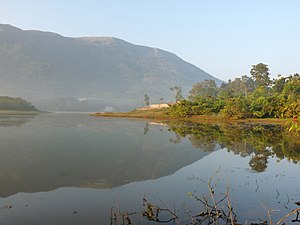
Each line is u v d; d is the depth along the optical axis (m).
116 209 11.27
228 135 38.22
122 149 26.47
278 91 98.00
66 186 14.46
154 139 34.28
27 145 27.70
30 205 11.71
